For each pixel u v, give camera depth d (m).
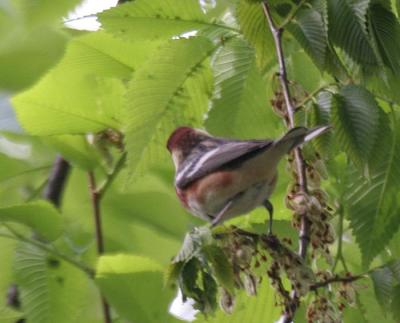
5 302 10.41
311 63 10.15
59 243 11.55
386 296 8.30
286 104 8.53
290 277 7.78
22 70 8.52
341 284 8.40
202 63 9.55
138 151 9.50
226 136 9.88
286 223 10.35
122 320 10.58
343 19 8.48
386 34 8.57
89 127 10.53
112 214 12.51
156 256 12.53
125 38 9.61
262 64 9.06
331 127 8.45
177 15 9.54
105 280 9.19
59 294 9.82
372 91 8.98
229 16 10.46
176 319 9.26
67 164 12.12
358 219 9.19
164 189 12.62
